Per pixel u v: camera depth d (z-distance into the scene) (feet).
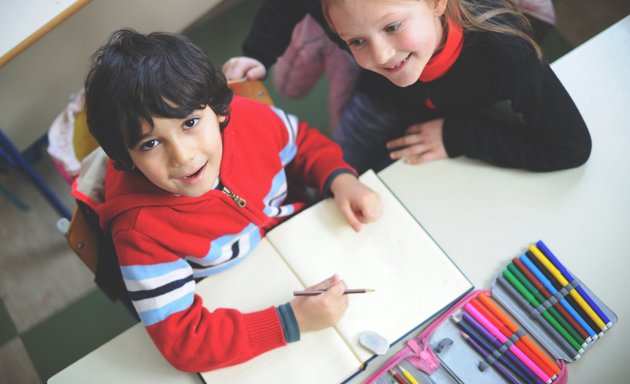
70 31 4.50
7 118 4.87
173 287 2.89
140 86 2.32
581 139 3.19
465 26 3.14
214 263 3.26
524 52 3.19
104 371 2.89
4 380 5.30
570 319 2.81
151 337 2.87
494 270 3.03
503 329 2.80
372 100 4.50
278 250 3.08
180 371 2.89
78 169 3.95
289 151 3.66
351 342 2.80
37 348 5.43
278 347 2.83
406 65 2.99
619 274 2.97
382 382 2.73
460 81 3.50
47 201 5.97
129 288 2.88
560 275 2.91
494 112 3.73
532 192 3.23
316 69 5.12
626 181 3.20
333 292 2.81
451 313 2.87
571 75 3.51
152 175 2.56
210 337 2.80
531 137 3.35
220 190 3.06
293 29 4.42
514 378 2.71
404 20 2.67
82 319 5.53
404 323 2.82
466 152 3.41
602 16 5.98
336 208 3.22
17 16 3.83
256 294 2.98
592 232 3.09
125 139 2.43
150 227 2.88
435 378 2.74
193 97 2.39
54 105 5.12
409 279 2.93
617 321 2.85
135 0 4.77
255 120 3.38
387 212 3.15
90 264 3.42
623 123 3.36
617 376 2.75
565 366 2.76
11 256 5.78
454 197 3.26
